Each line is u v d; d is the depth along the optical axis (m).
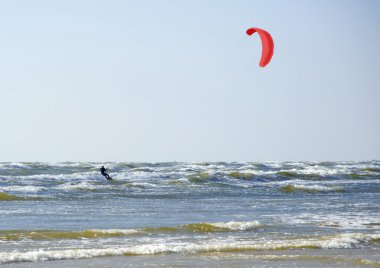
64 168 194.62
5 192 120.25
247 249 57.16
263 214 90.31
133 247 55.88
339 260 51.72
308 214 90.31
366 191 151.00
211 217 85.88
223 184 154.88
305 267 48.59
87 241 62.00
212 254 54.41
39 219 81.06
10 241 60.94
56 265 48.94
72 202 108.69
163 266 48.62
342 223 78.56
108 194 124.44
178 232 68.81
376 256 54.53
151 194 127.00
